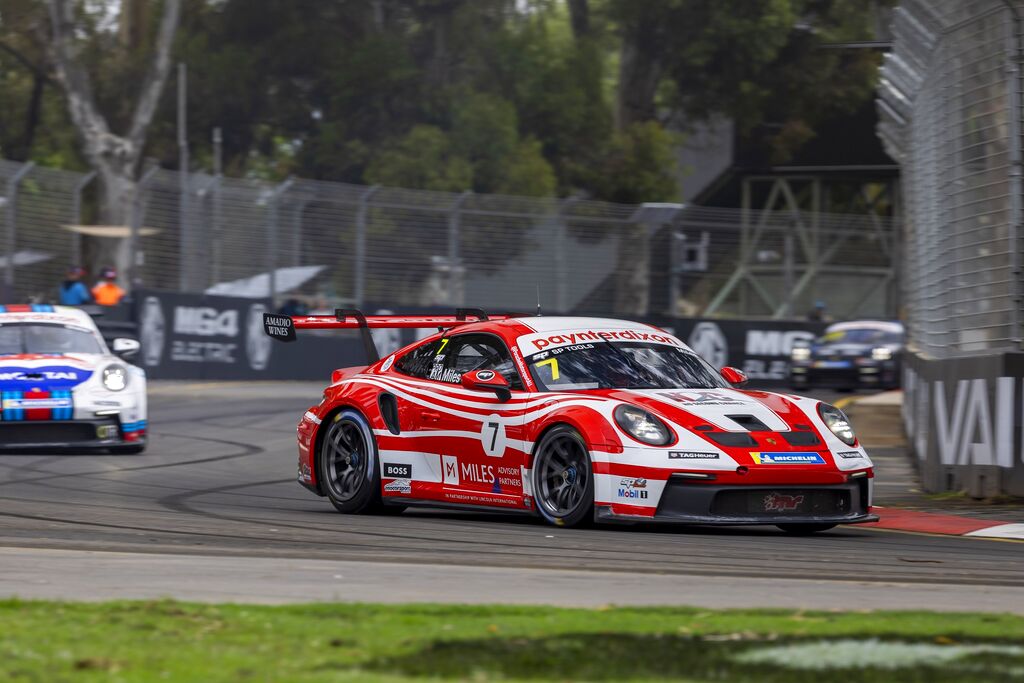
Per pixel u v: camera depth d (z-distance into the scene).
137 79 136.00
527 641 13.95
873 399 81.00
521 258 97.88
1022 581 20.67
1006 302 35.53
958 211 39.47
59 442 43.62
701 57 133.75
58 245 83.88
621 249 100.81
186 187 90.31
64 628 14.42
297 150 138.00
